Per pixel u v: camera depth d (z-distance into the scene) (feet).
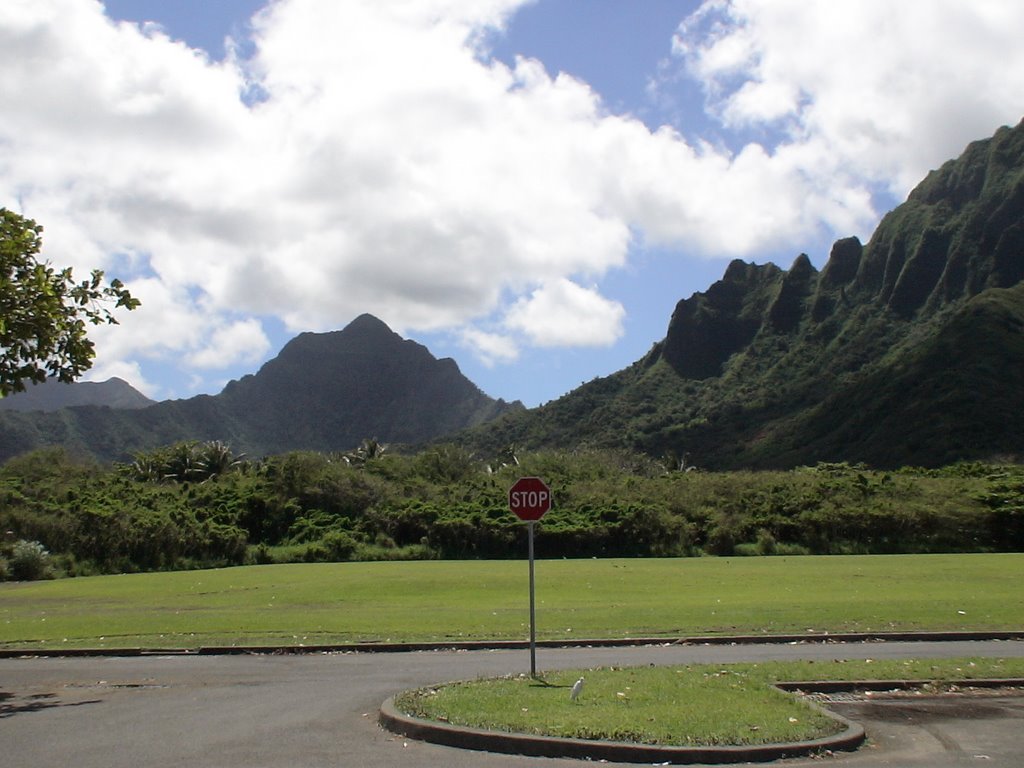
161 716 37.83
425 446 615.57
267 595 105.91
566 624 71.05
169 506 215.72
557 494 233.35
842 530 203.00
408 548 203.41
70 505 198.90
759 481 240.12
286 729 34.91
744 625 68.74
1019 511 200.13
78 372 52.42
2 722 36.70
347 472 236.84
